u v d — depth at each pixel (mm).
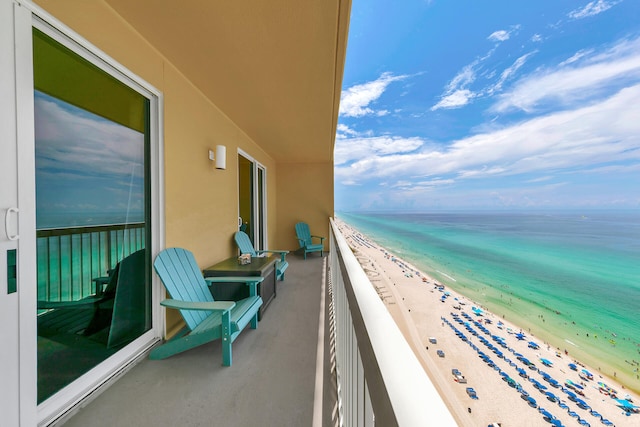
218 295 2660
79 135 1533
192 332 1922
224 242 3410
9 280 1130
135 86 1896
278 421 1357
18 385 1153
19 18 1168
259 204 5621
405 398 398
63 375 1401
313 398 1528
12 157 1145
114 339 1733
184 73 2420
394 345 543
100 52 1579
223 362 1854
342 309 1441
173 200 2275
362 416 751
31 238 1220
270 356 1979
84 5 1481
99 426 1316
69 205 1476
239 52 2123
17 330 1154
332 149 5652
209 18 1749
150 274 2066
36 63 1297
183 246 2430
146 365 1849
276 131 4281
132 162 1918
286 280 4191
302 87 2725
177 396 1534
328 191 6941
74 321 1483
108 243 1722
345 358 1240
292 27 1841
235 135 3865
